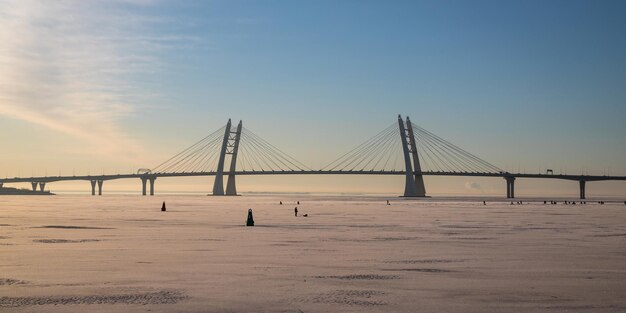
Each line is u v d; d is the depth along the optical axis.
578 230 45.94
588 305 15.64
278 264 23.61
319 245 32.12
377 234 40.97
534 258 25.94
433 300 16.31
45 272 21.06
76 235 38.59
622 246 31.81
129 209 103.06
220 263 23.80
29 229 44.75
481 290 17.84
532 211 99.00
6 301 15.94
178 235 39.12
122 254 26.92
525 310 15.05
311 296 16.84
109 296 16.66
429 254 27.55
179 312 14.71
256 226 50.53
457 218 68.50
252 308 15.19
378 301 16.17
